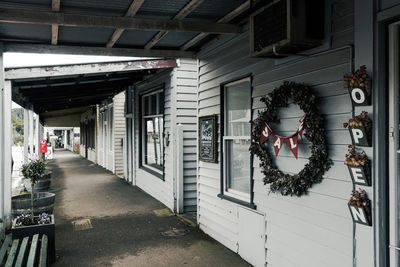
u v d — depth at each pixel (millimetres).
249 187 4871
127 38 5242
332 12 3281
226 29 4664
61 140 54188
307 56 3555
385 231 2850
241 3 4043
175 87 7441
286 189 3787
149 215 7285
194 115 7625
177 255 5043
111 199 8969
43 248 3967
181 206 7391
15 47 5012
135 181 11023
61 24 3986
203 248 5289
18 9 3822
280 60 3977
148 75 9117
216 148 5578
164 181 8180
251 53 3822
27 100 9906
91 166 17750
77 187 10898
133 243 5566
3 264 3768
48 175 9977
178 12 4199
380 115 2826
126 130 12008
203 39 5645
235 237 5059
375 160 2836
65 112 23375
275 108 4004
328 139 3336
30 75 6145
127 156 12055
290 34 3211
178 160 7371
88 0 3686
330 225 3338
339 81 3215
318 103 3443
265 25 3578
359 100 2877
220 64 5422
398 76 2844
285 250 3980
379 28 2846
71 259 4941
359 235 2994
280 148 3914
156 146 9242
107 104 15398
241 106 5051
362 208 2850
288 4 3219
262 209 4406
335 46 3246
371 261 2887
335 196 3268
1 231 4254
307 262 3641
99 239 5777
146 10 4113
